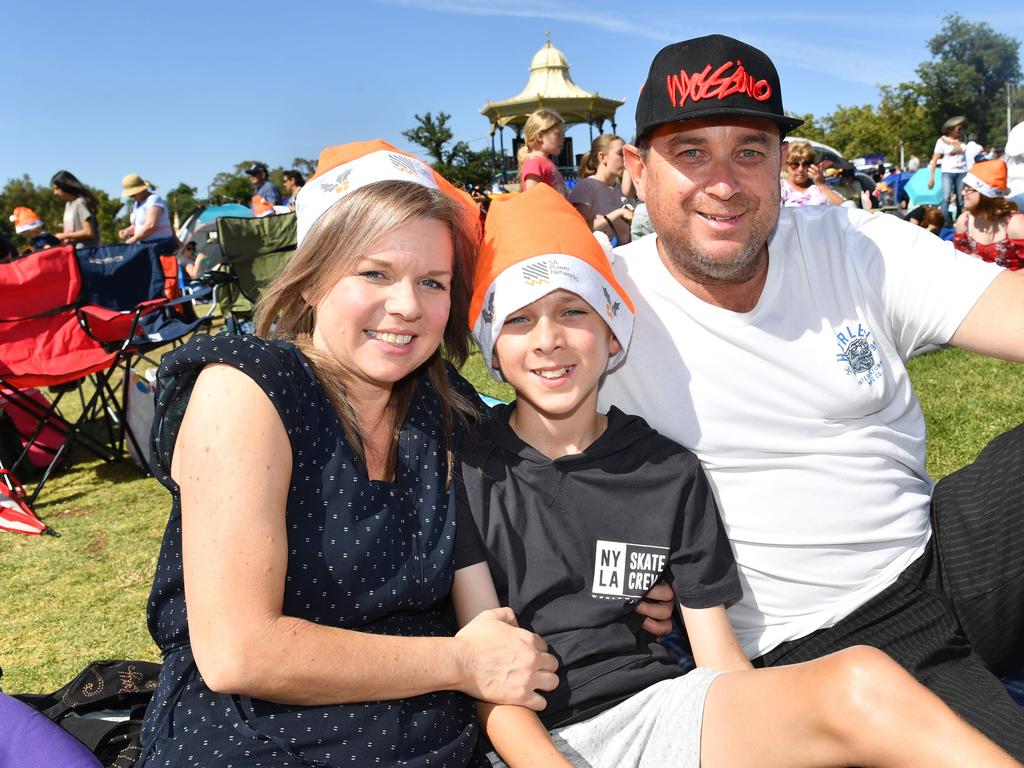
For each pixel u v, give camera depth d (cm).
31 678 290
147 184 1030
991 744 121
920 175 1603
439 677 147
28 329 509
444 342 197
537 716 161
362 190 153
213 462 135
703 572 176
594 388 184
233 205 1458
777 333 186
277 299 160
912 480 198
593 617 172
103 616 339
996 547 181
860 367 187
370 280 153
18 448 527
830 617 186
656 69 184
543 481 175
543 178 674
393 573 152
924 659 174
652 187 186
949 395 503
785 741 139
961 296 183
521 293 172
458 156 3444
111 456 575
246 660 129
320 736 137
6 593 365
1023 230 746
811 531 187
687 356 189
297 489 146
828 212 196
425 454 166
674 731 153
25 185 7712
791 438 187
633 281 195
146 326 546
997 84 7631
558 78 2448
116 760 162
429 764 143
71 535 433
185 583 135
